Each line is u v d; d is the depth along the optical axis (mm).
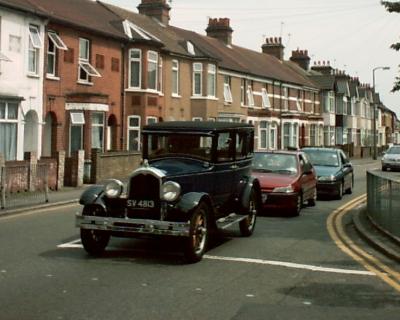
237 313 6188
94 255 9258
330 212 15680
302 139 51656
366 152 65188
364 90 74500
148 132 10477
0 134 20453
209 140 10133
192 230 8688
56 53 23531
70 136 24203
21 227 12016
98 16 29172
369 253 9789
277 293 7082
